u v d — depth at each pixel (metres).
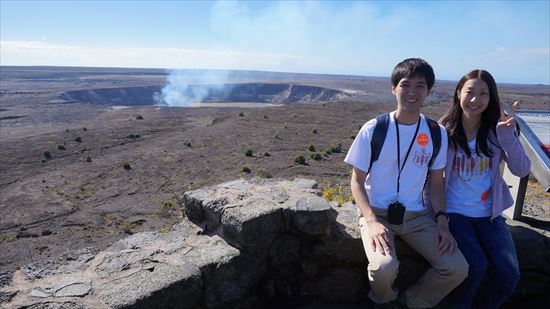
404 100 3.16
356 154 3.30
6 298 2.66
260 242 3.38
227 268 3.25
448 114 3.59
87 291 2.77
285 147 39.72
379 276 2.95
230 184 4.27
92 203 25.36
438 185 3.38
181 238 3.60
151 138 46.91
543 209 5.18
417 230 3.26
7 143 43.19
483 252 3.18
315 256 3.60
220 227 3.62
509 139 3.36
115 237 19.50
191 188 27.95
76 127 57.62
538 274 3.75
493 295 3.21
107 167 33.88
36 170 33.47
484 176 3.47
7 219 22.62
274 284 3.59
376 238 3.04
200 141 43.56
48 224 21.83
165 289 2.84
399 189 3.29
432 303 3.18
